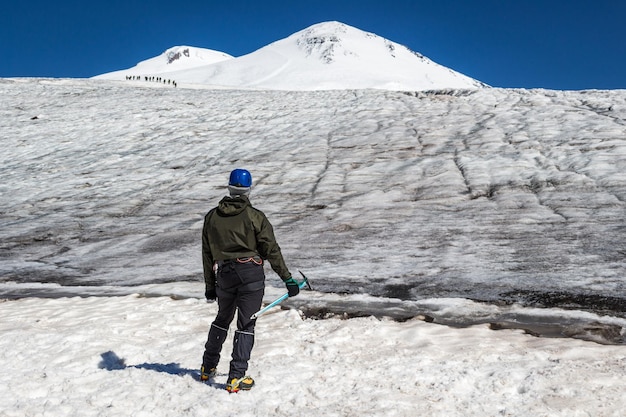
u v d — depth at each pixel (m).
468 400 3.95
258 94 43.25
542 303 7.05
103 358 5.17
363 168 20.00
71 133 32.19
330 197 16.95
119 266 11.51
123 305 7.90
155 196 19.45
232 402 4.02
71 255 12.98
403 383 4.28
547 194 14.81
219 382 4.49
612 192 14.29
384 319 6.61
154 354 5.38
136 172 23.27
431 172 18.48
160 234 14.43
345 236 12.63
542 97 31.67
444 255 10.28
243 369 4.21
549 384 4.12
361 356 5.06
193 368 4.91
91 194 20.47
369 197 16.42
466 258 9.92
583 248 9.95
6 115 38.06
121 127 32.62
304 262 10.57
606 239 10.45
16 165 26.55
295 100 38.09
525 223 12.34
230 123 31.38
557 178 16.14
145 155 26.14
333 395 4.14
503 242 10.92
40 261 12.55
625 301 6.93
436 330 5.91
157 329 6.43
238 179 4.27
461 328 6.02
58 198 20.33
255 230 4.23
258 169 21.53
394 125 26.78
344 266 10.00
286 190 18.33
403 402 3.93
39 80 57.41
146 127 32.22
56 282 10.45
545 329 5.98
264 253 4.26
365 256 10.70
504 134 22.75
